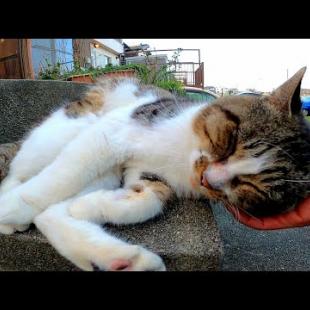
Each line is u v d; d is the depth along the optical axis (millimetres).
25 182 375
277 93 387
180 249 302
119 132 396
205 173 362
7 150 467
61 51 1714
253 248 494
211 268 301
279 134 363
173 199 394
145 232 330
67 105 576
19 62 1259
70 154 366
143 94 563
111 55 3137
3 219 312
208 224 347
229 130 362
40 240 305
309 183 343
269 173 341
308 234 555
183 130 400
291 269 430
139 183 386
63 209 328
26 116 643
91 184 379
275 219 346
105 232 311
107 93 574
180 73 1843
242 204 354
